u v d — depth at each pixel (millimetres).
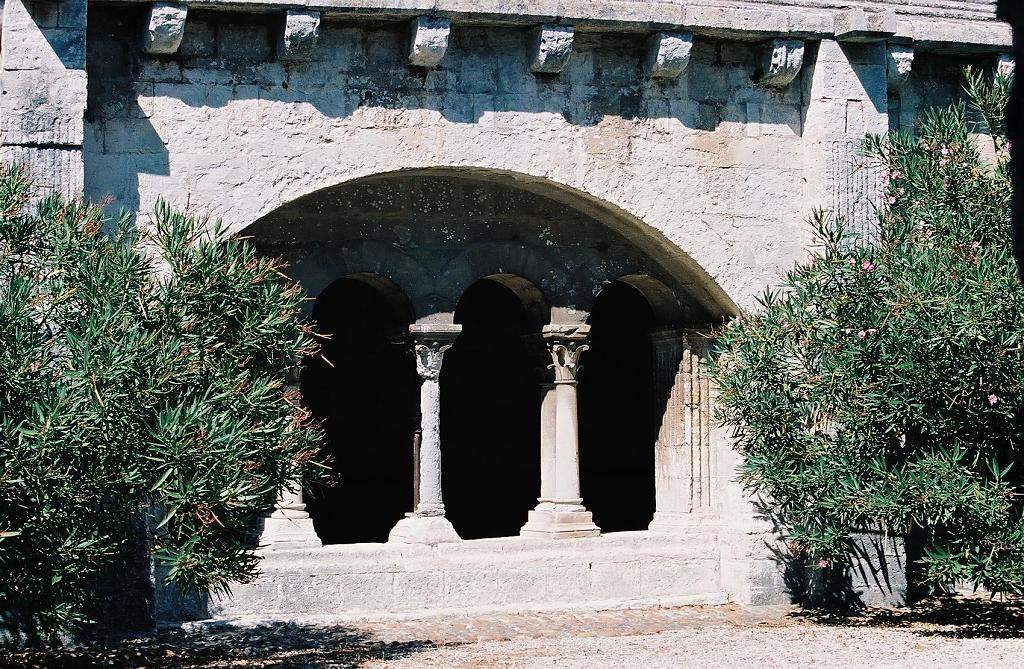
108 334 10680
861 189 15375
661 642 13258
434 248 15203
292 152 13875
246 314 11414
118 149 13312
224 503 10703
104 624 13203
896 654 12477
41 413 10133
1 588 10648
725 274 15273
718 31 14914
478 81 14508
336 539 20969
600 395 22000
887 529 14336
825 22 15164
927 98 16312
